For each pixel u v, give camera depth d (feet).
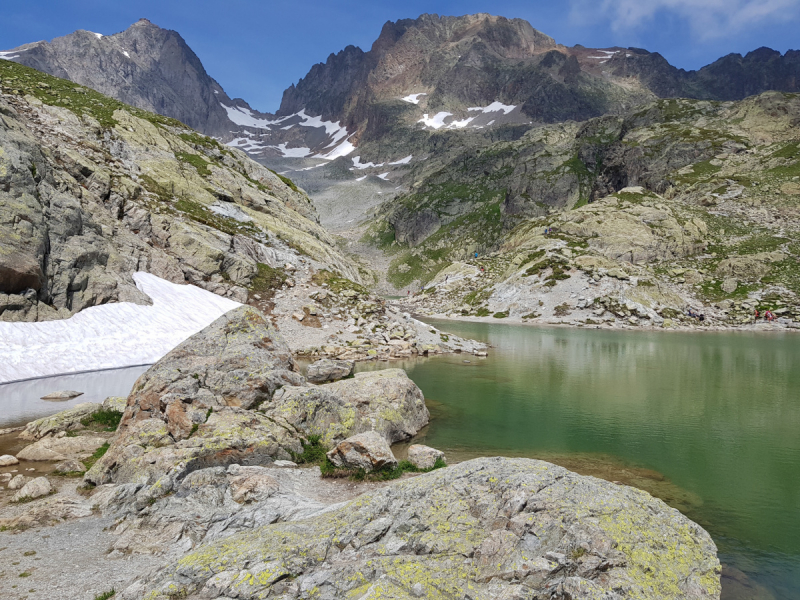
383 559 28.71
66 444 57.57
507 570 27.45
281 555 28.96
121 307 127.85
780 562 37.81
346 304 181.78
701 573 29.27
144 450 48.44
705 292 321.11
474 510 32.58
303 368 121.08
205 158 253.85
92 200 151.94
